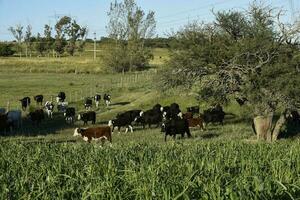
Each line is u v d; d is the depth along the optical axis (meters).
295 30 27.78
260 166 11.90
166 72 29.42
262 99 27.05
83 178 10.61
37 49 138.25
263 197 8.54
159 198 8.77
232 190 8.49
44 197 9.24
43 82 70.19
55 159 14.37
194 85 29.28
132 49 91.31
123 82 66.69
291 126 34.34
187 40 29.39
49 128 35.81
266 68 26.58
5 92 57.81
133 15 93.25
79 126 37.03
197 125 33.25
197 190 8.92
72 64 98.31
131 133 32.91
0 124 32.41
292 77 26.34
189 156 14.27
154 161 13.51
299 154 13.66
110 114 42.88
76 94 55.84
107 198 9.02
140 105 45.53
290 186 9.20
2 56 132.25
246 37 28.73
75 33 139.62
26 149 17.73
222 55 28.03
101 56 96.81
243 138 29.11
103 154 15.61
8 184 10.55
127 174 11.05
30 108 43.78
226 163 12.65
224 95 29.14
